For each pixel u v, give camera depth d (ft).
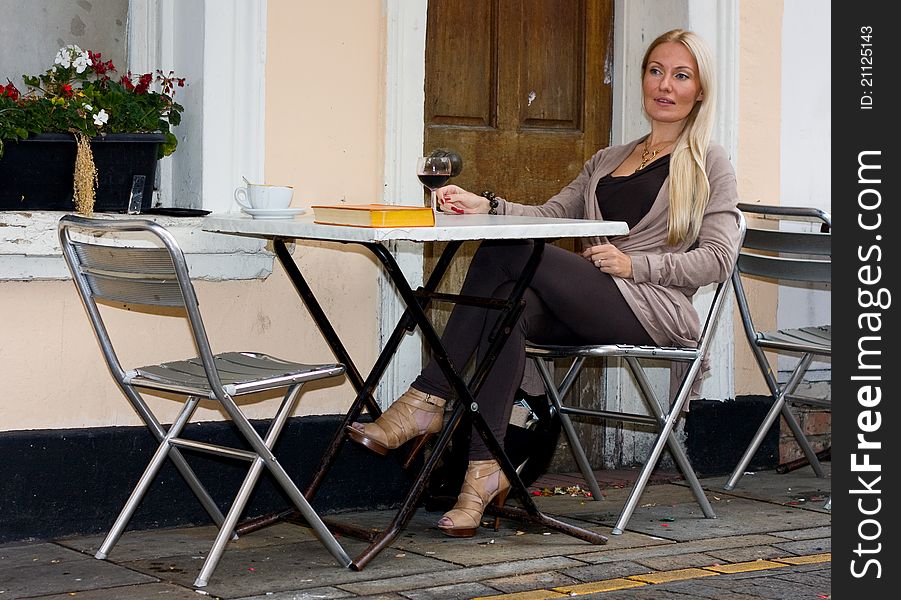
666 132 15.96
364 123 16.10
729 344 19.49
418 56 16.34
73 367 14.40
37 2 14.98
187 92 15.26
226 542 12.51
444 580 12.66
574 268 14.44
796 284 20.35
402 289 13.07
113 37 15.52
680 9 18.69
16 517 13.96
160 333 14.93
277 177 15.49
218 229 13.51
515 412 15.90
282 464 15.49
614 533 14.87
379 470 16.20
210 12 14.93
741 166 19.40
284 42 15.44
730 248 15.01
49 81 14.52
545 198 18.80
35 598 11.85
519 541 14.39
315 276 15.81
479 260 14.40
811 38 19.98
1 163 13.80
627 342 14.87
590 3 18.95
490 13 18.17
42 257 13.92
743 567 13.48
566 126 18.97
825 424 21.07
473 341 14.19
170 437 13.51
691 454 19.13
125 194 14.64
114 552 13.70
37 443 14.03
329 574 12.84
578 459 16.93
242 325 15.37
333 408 16.06
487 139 18.19
